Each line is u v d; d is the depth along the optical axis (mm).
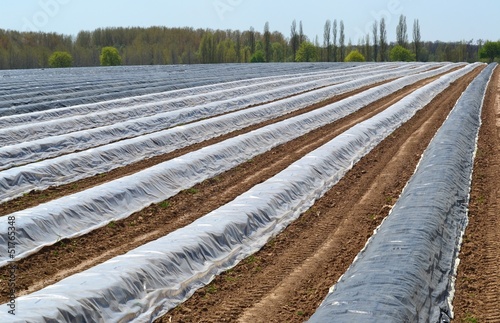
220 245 11367
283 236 12625
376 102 36875
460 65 78062
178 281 9844
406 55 102812
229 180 17438
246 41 121312
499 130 25594
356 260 10578
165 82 47094
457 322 8344
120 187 14695
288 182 15586
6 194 15016
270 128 23641
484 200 14688
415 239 10453
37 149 20047
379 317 7547
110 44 109438
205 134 24188
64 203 13180
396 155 20984
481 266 10391
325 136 24766
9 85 44875
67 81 49156
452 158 17391
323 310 8031
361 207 14641
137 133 24656
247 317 8758
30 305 8078
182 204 14945
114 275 9188
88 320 8203
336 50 113250
